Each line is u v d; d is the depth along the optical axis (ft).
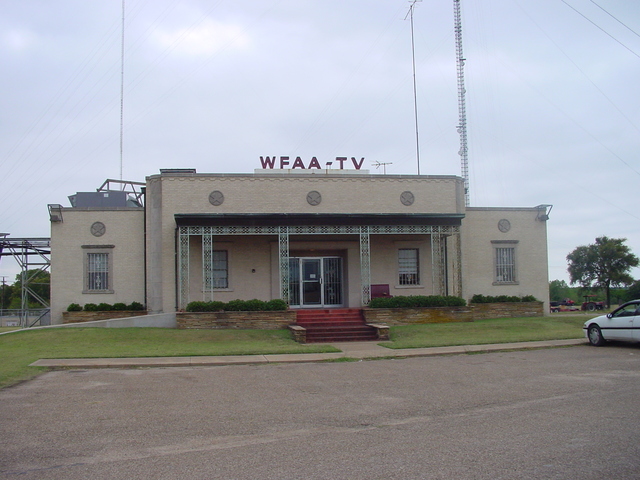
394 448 22.47
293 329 67.56
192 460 21.21
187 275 80.02
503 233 90.94
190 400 32.76
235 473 19.66
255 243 83.46
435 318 78.18
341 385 37.73
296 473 19.57
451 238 86.94
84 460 21.31
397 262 86.33
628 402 30.71
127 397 33.71
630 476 19.11
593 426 25.63
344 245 84.84
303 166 88.74
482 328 73.51
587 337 60.44
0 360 49.62
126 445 23.30
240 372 44.50
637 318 55.01
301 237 83.82
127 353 54.08
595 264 187.83
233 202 82.02
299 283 85.51
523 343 60.34
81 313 81.05
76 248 83.61
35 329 70.44
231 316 73.31
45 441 23.94
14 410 30.04
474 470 19.70
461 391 34.81
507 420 26.99
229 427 26.25
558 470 19.70
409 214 78.38
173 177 81.46
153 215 81.71
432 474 19.30
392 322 76.48
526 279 91.15
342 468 20.06
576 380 38.09
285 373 43.83
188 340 65.16
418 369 44.96
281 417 28.25
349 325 73.56
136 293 83.30
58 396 34.04
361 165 90.33
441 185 86.84
